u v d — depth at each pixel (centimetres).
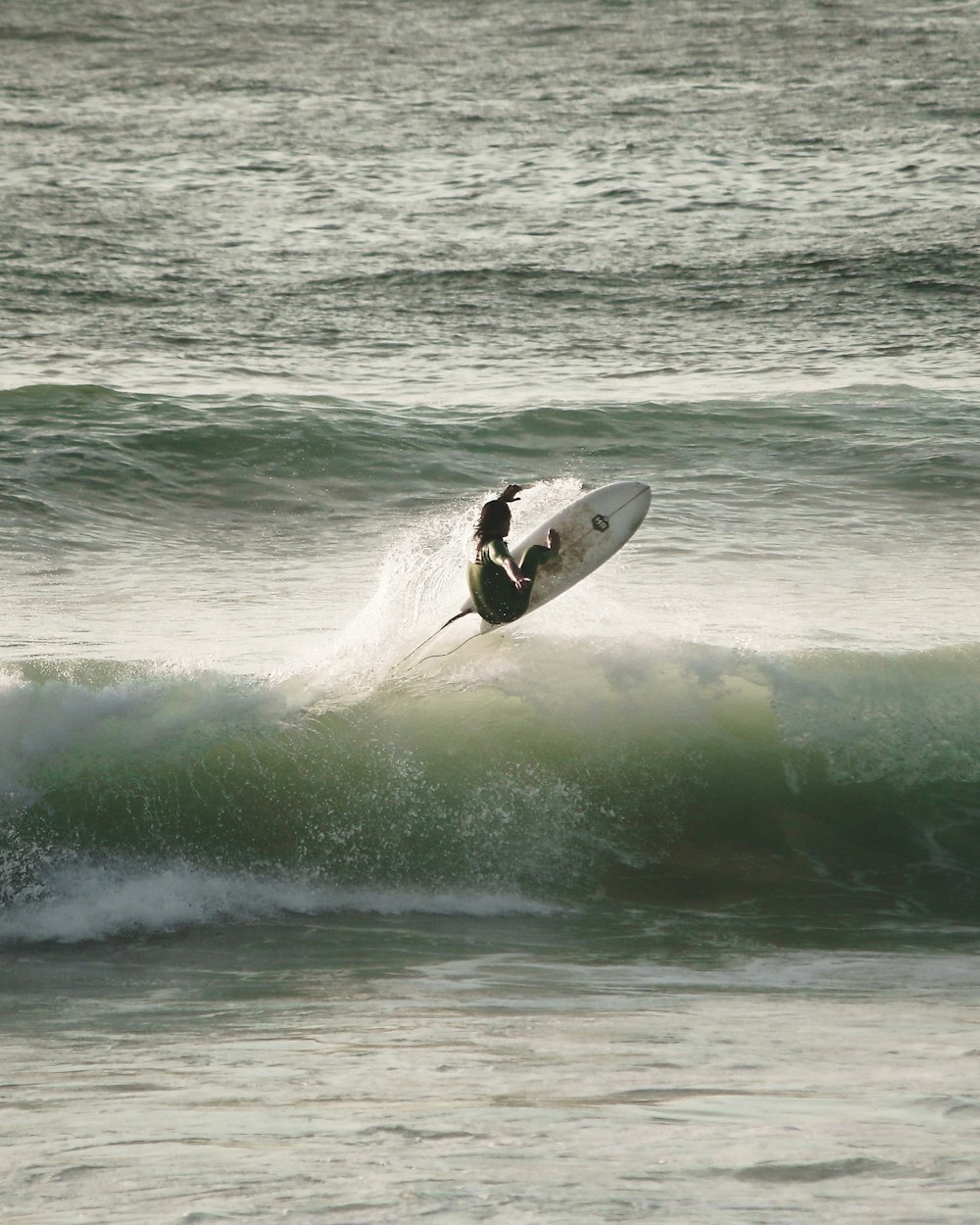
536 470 7062
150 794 3030
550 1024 1991
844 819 3262
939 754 3412
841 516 6338
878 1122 1379
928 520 6288
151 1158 1270
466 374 8669
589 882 3017
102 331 9362
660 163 14100
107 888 2831
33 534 5900
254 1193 1153
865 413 7881
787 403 8056
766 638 4319
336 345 9294
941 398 8131
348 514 6469
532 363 8962
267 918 2783
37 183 13288
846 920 2838
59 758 3067
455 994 2228
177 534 6091
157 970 2414
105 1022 2030
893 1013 2077
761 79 18038
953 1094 1520
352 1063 1731
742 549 5778
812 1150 1268
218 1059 1769
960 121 15400
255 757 3139
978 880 3083
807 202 12725
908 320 9819
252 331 9538
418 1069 1688
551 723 3344
